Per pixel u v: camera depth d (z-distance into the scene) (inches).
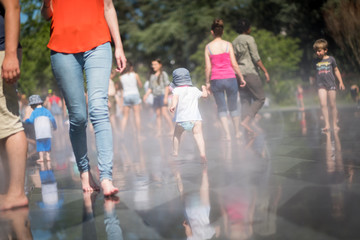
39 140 246.2
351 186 112.0
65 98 135.3
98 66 133.1
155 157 212.7
